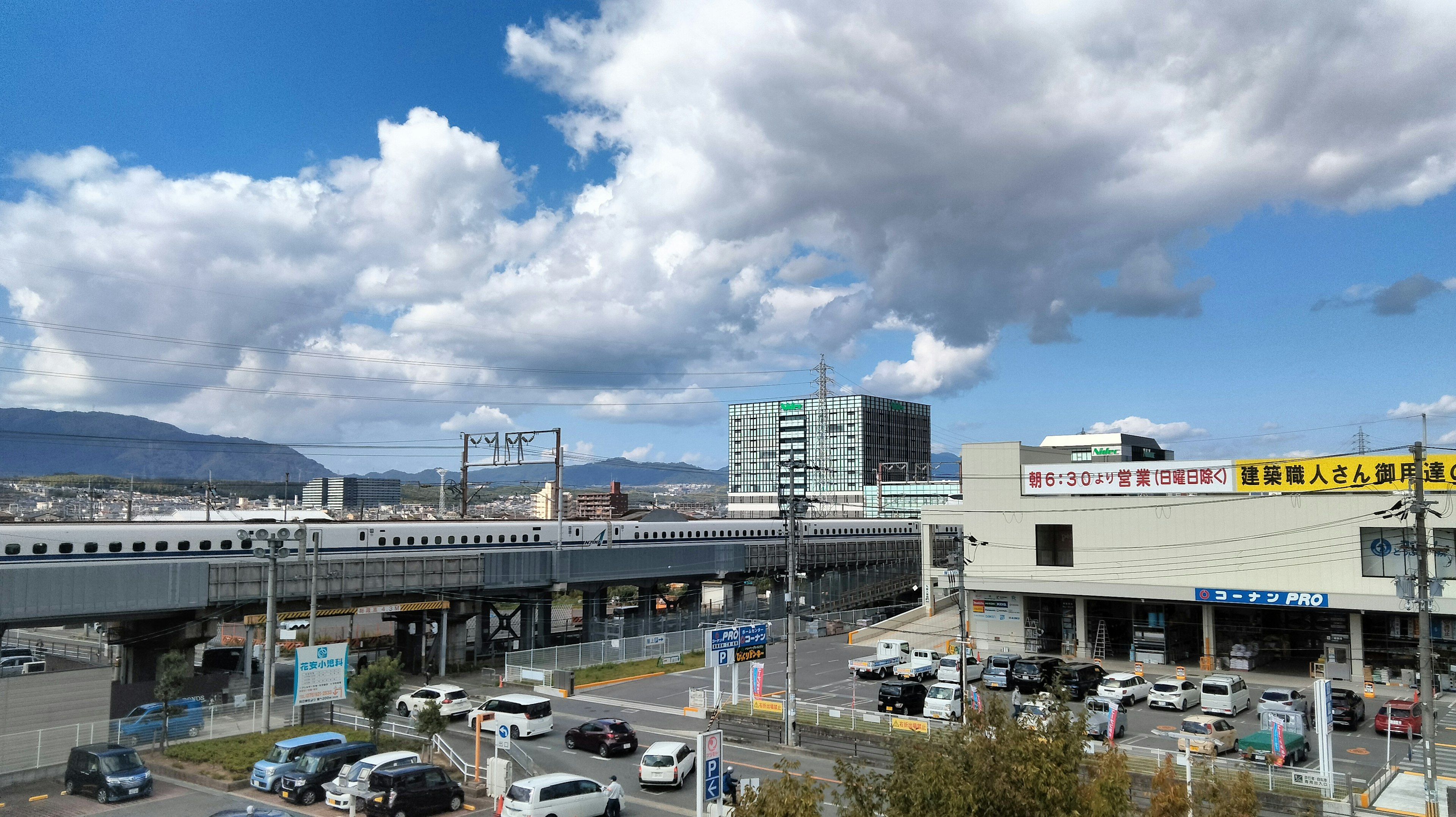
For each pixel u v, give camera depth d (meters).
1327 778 30.50
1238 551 57.75
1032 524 65.75
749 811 16.06
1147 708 47.16
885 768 34.62
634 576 80.31
